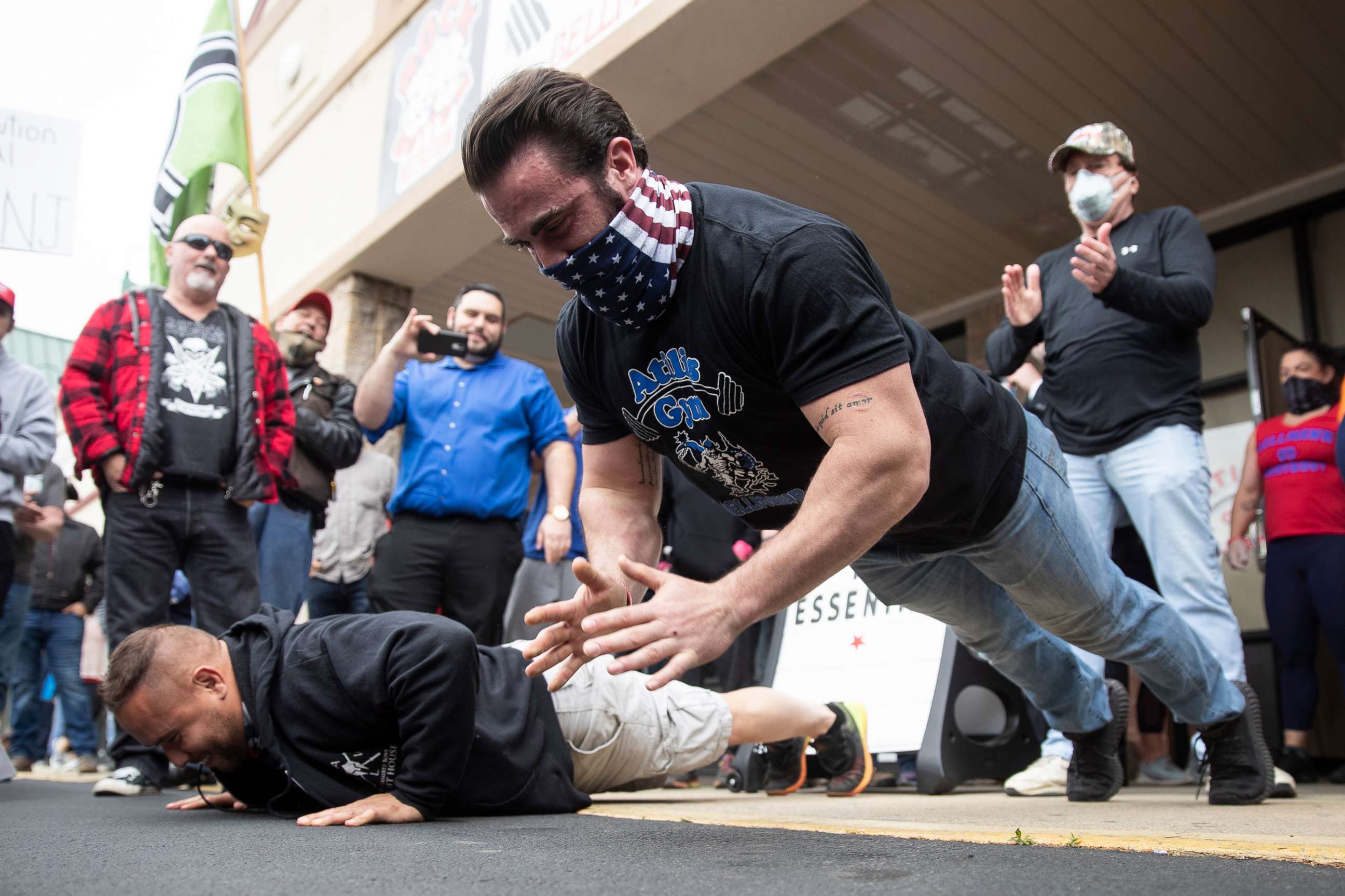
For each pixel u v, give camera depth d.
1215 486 5.12
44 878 1.04
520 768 1.91
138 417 2.91
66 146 4.06
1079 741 2.20
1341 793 2.71
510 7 4.97
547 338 7.59
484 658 2.08
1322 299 4.95
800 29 3.95
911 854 1.16
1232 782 2.04
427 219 5.59
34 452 3.18
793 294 1.20
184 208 4.98
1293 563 3.64
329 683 1.79
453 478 3.18
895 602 1.84
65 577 5.16
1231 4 4.04
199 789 2.12
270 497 3.10
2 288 3.23
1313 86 4.46
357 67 6.52
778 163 5.19
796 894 0.88
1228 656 2.47
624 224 1.21
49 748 6.07
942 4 4.09
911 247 5.80
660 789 3.30
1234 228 5.27
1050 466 1.60
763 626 3.97
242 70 5.03
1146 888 0.90
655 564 1.58
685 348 1.32
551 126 1.17
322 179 6.80
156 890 0.95
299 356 3.84
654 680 1.06
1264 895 0.86
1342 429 3.07
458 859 1.16
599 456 1.62
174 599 4.52
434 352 3.21
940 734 2.92
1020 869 1.02
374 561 3.29
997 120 4.77
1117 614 1.75
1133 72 4.43
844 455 1.15
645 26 4.01
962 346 6.37
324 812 1.71
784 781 2.84
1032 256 5.86
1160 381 2.62
